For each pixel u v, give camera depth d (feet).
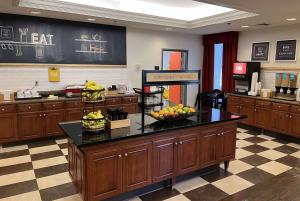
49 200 8.85
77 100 16.20
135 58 20.65
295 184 5.59
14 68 15.78
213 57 23.82
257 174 11.10
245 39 20.90
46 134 15.43
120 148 8.05
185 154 9.70
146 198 9.11
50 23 16.51
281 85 17.56
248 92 18.90
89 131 8.17
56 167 11.61
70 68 17.66
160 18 17.99
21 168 11.48
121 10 16.17
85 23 17.80
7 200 8.82
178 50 23.12
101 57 18.84
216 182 10.32
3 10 14.14
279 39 18.35
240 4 11.52
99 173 7.73
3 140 14.16
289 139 16.21
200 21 18.43
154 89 18.58
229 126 10.93
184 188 9.83
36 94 15.69
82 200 8.40
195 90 25.13
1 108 13.85
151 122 9.78
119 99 17.87
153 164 8.91
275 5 11.64
